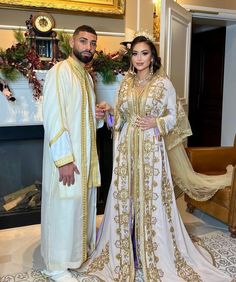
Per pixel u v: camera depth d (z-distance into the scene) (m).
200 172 3.22
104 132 3.07
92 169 2.16
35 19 2.70
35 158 3.01
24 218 2.94
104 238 2.32
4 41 2.75
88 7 2.93
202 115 5.39
